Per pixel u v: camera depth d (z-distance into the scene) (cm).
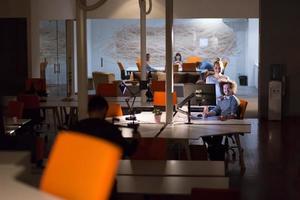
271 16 1150
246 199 572
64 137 206
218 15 1299
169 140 568
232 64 1780
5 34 1238
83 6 639
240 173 685
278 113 1125
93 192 185
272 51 1155
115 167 187
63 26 1403
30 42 1234
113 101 926
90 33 1764
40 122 889
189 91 709
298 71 1149
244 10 1291
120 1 1315
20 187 213
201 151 592
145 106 856
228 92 739
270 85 1127
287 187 619
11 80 1243
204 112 738
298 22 1145
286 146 855
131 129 619
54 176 204
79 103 654
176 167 433
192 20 1739
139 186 379
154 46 1738
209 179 396
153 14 1309
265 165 729
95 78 1485
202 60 1756
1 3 1232
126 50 1764
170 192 367
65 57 1412
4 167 251
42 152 428
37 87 1071
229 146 812
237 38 1769
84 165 194
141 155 479
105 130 398
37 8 1271
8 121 698
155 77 1333
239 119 720
